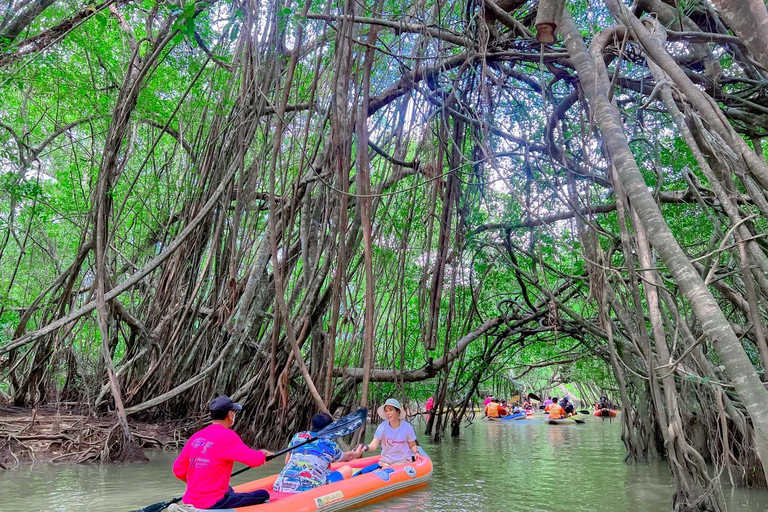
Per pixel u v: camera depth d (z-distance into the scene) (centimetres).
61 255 1502
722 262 814
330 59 787
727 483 704
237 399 947
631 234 839
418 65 711
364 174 637
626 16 442
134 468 766
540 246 758
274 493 562
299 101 927
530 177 843
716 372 738
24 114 1110
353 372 1011
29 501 570
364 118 639
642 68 746
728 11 285
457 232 887
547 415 2330
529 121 862
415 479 688
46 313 1128
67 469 754
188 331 1034
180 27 524
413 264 1107
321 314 853
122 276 1367
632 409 1045
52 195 1395
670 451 498
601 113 424
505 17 655
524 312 1268
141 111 1053
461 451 1092
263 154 802
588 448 1141
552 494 654
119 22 1016
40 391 1186
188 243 1000
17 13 707
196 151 989
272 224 653
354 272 927
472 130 736
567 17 482
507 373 2503
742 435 689
